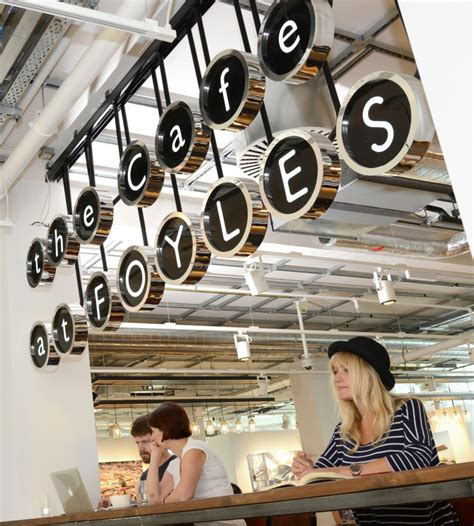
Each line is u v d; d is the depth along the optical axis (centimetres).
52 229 495
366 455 246
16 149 505
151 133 600
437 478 165
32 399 538
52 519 353
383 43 511
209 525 313
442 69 161
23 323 554
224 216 325
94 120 505
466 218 154
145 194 395
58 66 505
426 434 240
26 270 547
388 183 435
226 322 1239
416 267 884
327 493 192
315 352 1301
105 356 1316
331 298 991
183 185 694
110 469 1627
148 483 379
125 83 464
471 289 1198
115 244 740
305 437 1462
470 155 153
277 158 284
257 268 767
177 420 358
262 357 1370
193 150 353
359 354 252
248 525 353
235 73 314
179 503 255
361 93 240
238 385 1805
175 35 378
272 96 409
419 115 221
